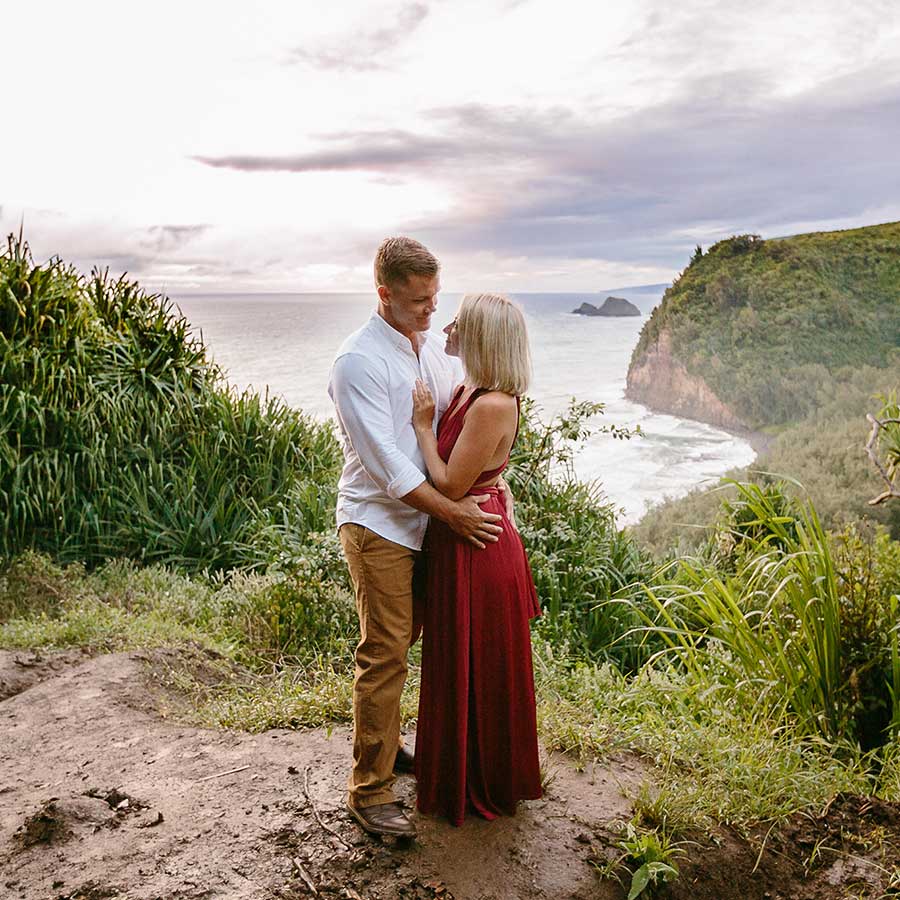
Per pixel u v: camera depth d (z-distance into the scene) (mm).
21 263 7223
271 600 5215
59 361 6988
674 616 5742
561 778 3223
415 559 2863
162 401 7488
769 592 4488
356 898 2525
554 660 4598
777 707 4070
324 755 3355
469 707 2826
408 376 2744
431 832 2820
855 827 3123
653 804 2965
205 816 2938
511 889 2598
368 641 2768
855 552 4441
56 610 5590
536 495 6809
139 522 6711
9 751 3559
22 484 6461
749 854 2898
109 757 3455
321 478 7453
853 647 4074
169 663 4520
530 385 2707
